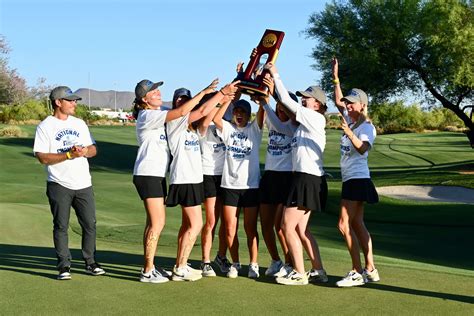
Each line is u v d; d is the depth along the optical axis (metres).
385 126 72.25
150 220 6.19
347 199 6.17
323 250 9.10
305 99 6.33
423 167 33.88
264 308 5.22
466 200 19.44
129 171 30.33
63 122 6.55
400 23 28.08
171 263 7.52
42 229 11.25
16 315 4.91
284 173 6.55
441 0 27.27
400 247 11.80
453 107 29.61
